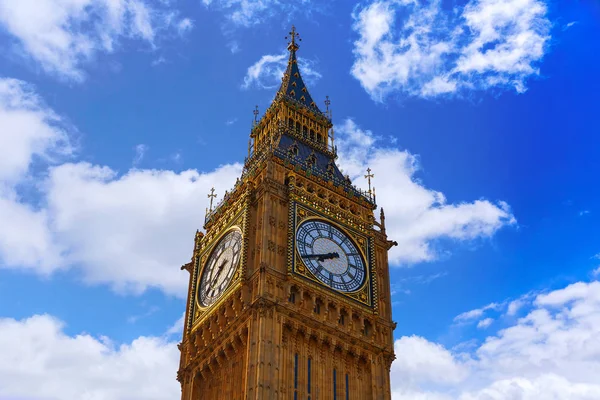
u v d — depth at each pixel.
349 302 75.19
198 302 79.94
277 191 78.94
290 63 105.06
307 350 70.88
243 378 69.25
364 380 72.62
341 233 79.88
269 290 71.44
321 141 96.19
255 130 98.00
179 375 77.12
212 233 84.38
